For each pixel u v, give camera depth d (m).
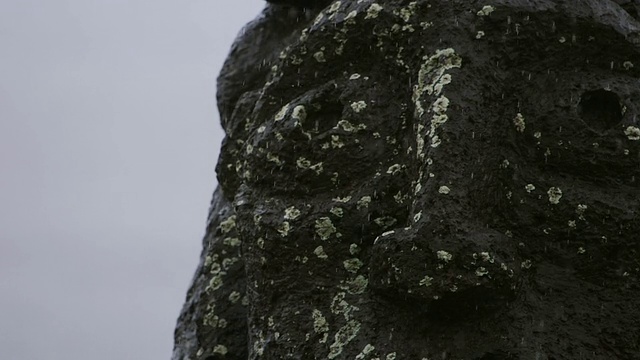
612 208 6.74
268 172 7.15
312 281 6.93
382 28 7.07
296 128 7.11
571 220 6.75
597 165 6.81
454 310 6.47
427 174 6.58
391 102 7.05
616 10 7.09
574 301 6.67
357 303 6.79
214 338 7.91
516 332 6.53
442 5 6.97
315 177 7.05
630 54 7.00
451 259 6.36
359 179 7.00
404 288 6.40
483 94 6.79
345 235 6.93
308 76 7.29
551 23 6.95
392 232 6.51
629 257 6.73
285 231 6.99
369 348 6.62
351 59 7.20
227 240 8.09
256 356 7.00
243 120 7.90
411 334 6.57
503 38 6.90
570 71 6.97
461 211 6.50
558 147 6.83
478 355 6.47
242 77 8.37
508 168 6.79
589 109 6.97
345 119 7.06
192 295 8.37
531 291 6.67
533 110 6.88
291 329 6.88
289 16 8.36
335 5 7.32
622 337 6.62
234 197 7.68
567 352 6.54
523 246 6.72
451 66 6.81
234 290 7.96
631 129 6.83
